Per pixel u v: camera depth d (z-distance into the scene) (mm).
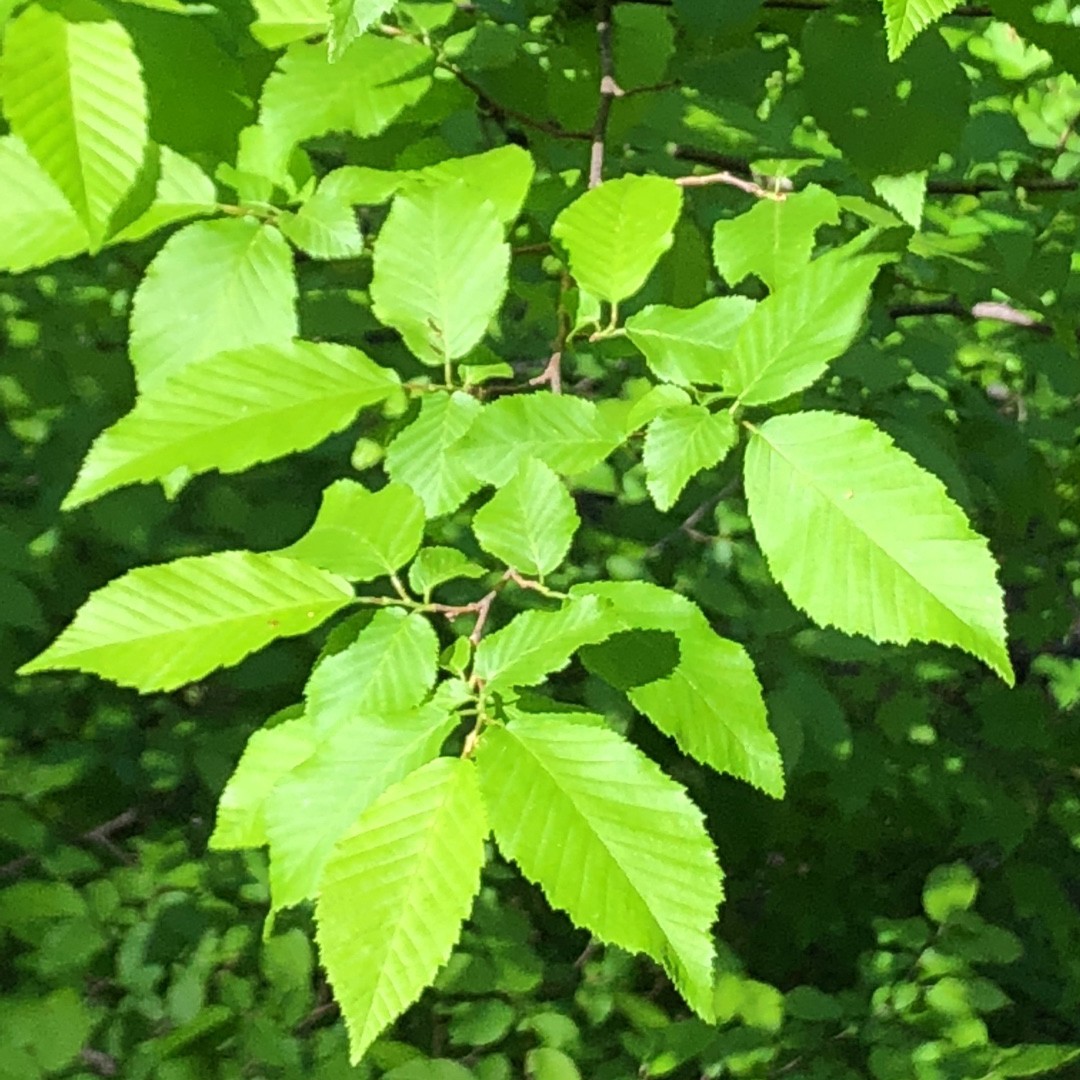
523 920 1079
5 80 477
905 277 981
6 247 535
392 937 413
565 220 560
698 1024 1017
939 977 1144
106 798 1243
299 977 936
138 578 461
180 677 451
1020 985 1557
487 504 500
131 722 1221
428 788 430
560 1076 937
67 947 933
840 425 490
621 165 783
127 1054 905
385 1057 920
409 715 449
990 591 463
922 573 468
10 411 1183
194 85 562
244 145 575
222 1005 920
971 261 776
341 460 1177
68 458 1191
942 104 640
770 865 1565
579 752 435
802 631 1125
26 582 1175
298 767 444
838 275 519
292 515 1198
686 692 477
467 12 713
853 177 870
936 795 1422
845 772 1346
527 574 494
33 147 476
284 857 436
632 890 416
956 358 1290
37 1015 840
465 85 634
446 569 490
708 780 1426
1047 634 1435
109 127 482
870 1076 1137
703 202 811
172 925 971
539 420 518
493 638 460
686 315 542
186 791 1271
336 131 597
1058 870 1576
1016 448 1098
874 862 1606
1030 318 950
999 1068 1021
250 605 464
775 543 485
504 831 421
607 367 1272
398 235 543
